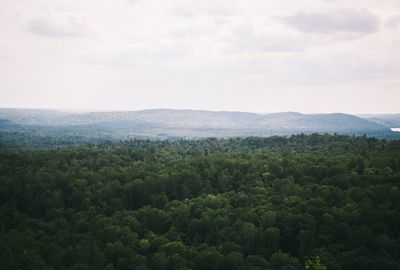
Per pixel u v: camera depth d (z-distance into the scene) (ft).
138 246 320.70
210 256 297.74
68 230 347.15
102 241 330.13
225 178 453.17
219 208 379.76
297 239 327.47
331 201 370.73
